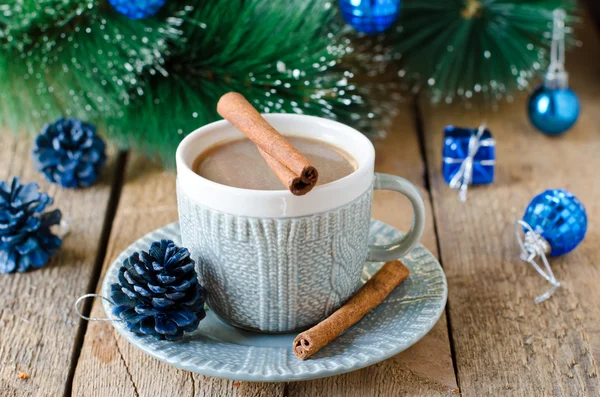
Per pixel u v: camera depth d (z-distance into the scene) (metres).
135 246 0.55
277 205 0.47
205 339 0.49
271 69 0.67
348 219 0.48
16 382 0.50
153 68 0.68
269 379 0.46
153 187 0.68
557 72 0.75
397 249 0.52
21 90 0.68
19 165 0.70
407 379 0.50
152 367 0.51
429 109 0.79
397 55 0.76
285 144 0.47
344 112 0.68
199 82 0.68
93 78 0.67
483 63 0.76
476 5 0.73
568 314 0.55
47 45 0.65
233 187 0.47
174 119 0.67
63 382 0.50
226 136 0.52
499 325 0.54
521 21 0.74
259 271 0.48
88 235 0.62
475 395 0.49
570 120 0.73
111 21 0.65
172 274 0.49
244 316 0.50
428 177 0.69
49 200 0.60
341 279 0.50
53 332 0.53
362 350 0.48
